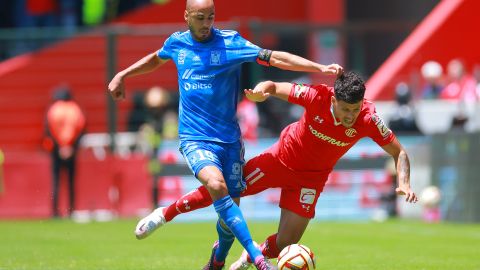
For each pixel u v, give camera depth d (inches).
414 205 2687.0
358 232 2233.0
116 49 2824.8
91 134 3036.4
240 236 1154.0
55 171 2689.5
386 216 2716.5
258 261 1140.5
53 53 3216.0
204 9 1189.1
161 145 2743.6
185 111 1227.9
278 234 1277.1
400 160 1201.4
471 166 2492.6
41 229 2308.1
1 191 2726.4
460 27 3331.7
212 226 2432.3
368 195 2723.9
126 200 2731.3
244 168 1294.3
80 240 2017.7
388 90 3164.4
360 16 3969.0
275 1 3607.3
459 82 3016.7
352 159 2721.5
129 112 2957.7
